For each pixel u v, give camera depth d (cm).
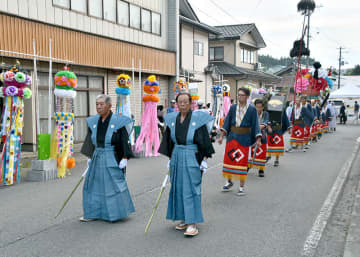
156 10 1661
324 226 475
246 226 474
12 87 689
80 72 1226
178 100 436
